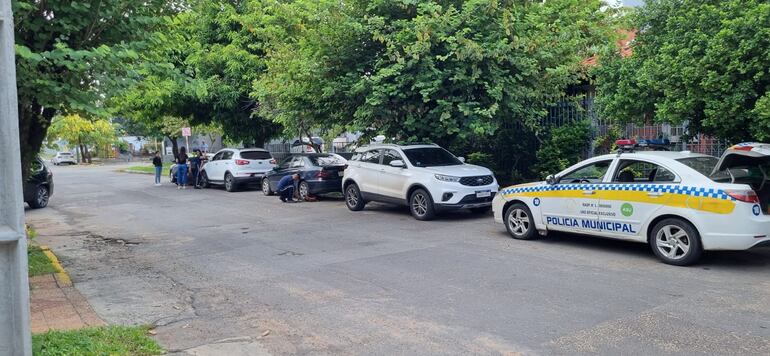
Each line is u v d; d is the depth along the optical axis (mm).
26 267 3141
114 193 22750
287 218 13883
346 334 5555
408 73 12898
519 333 5402
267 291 7227
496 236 10383
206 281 7891
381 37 12844
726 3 9164
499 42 12383
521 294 6664
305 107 16062
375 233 11172
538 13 14305
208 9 20641
